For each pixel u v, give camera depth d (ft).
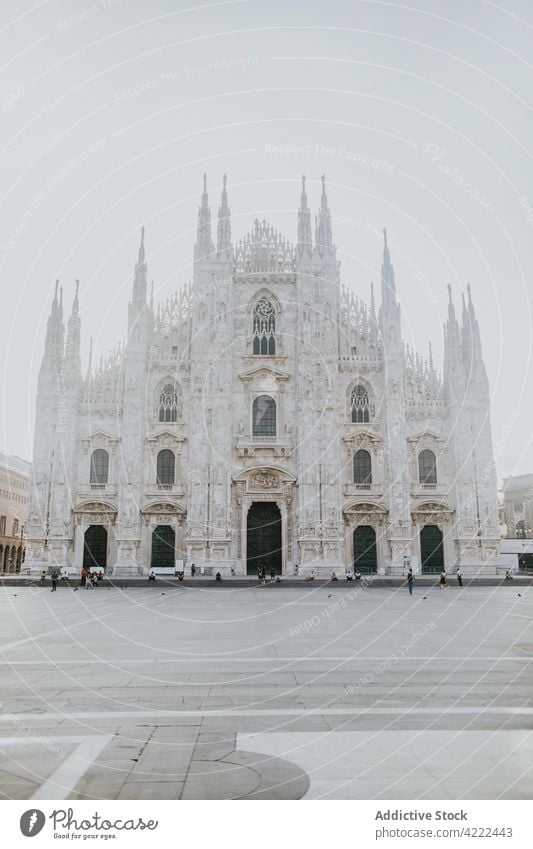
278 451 250.78
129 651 78.07
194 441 248.32
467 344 260.01
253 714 47.75
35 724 45.03
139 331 255.50
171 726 44.62
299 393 251.80
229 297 258.37
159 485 249.75
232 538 246.88
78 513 247.29
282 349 260.01
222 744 40.73
